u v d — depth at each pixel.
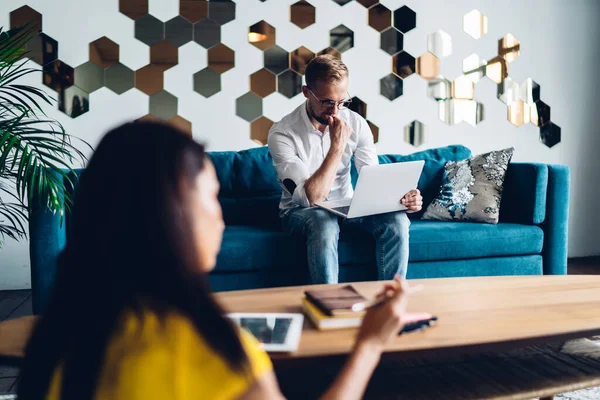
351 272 2.38
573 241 3.78
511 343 1.08
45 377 0.51
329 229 2.17
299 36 3.27
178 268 0.48
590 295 1.42
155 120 0.53
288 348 1.00
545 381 1.10
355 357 0.65
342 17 3.32
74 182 2.35
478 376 1.13
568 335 1.13
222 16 3.17
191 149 0.52
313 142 2.45
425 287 1.51
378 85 3.39
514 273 2.54
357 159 2.57
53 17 2.97
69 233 0.51
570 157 3.73
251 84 3.23
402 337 1.08
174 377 0.47
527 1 3.58
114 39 3.05
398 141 3.44
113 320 0.48
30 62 2.96
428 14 3.44
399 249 2.23
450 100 3.50
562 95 3.69
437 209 2.72
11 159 2.72
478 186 2.68
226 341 0.48
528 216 2.60
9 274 3.04
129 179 0.49
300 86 3.28
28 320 1.23
